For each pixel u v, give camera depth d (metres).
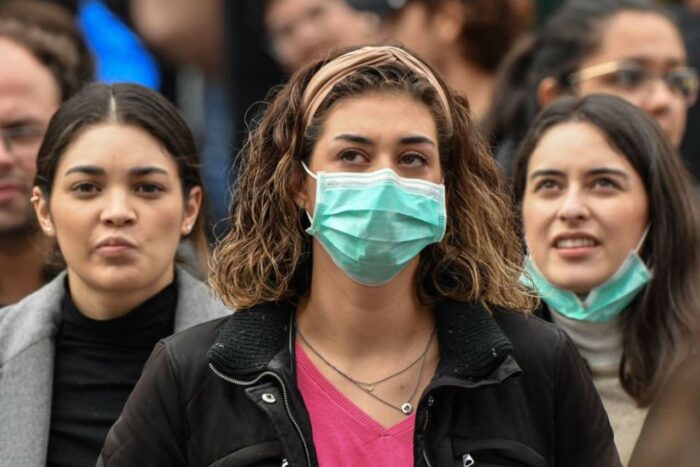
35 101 15.52
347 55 10.21
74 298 12.59
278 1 20.83
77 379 12.48
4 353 12.51
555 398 10.19
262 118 10.75
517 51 17.20
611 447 10.30
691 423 6.23
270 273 10.34
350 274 9.95
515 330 10.32
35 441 12.11
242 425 9.85
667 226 12.90
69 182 12.16
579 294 12.85
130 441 10.05
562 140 12.88
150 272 12.20
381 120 9.84
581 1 16.95
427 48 18.47
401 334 10.24
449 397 9.90
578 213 12.65
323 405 9.97
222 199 20.69
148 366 10.28
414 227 9.84
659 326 12.75
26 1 17.38
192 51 22.41
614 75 16.39
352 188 9.78
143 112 12.36
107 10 22.52
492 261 10.43
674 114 16.47
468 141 10.46
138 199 12.20
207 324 10.40
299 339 10.27
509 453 9.83
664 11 16.89
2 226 15.02
